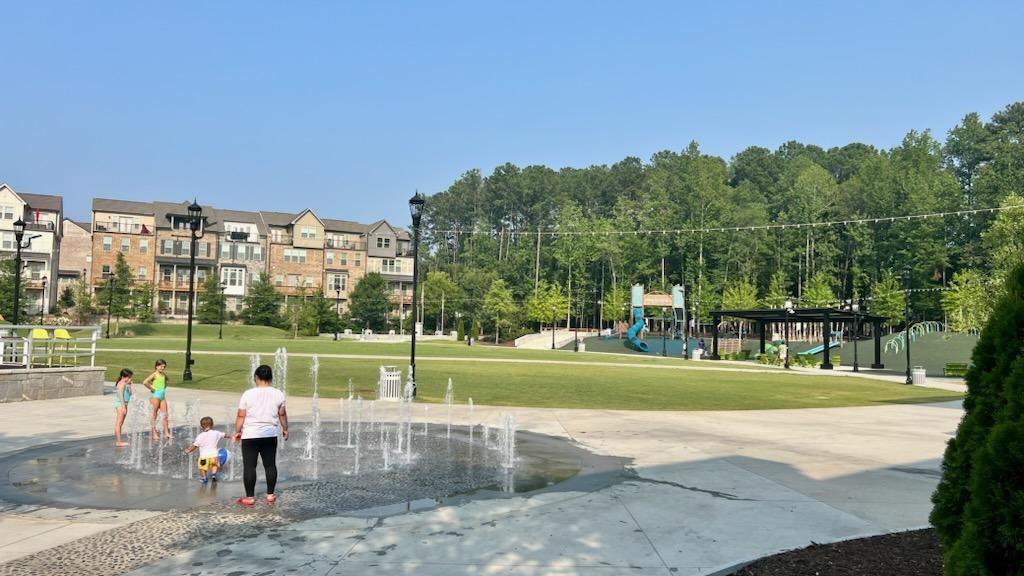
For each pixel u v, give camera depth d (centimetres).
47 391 2039
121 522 765
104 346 4475
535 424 1708
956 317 6312
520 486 977
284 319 8794
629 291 11275
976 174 10281
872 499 910
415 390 2362
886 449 1384
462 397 2347
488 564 628
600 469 1117
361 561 632
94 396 2136
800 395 2852
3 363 2331
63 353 2405
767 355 6241
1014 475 402
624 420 1811
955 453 480
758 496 926
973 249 8650
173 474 1038
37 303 8206
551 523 774
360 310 9750
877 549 666
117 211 9025
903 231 9231
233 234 9662
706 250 10775
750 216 10781
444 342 8581
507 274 12538
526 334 10419
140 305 7850
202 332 7756
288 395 2291
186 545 678
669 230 10444
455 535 721
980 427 453
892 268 9469
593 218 12812
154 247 9081
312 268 10238
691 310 10238
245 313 9012
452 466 1130
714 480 1034
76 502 859
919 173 9669
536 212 15562
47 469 1071
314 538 705
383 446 1338
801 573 591
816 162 16050
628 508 850
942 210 9062
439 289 10875
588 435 1527
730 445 1405
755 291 9788
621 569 617
